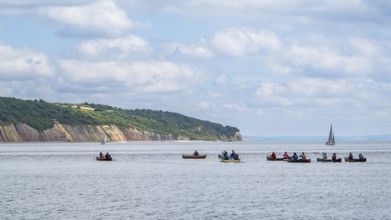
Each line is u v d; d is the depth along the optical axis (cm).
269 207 10800
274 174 17938
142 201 11556
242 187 14088
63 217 9788
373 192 13025
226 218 9725
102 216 9875
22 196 12362
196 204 11144
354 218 9688
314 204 11150
